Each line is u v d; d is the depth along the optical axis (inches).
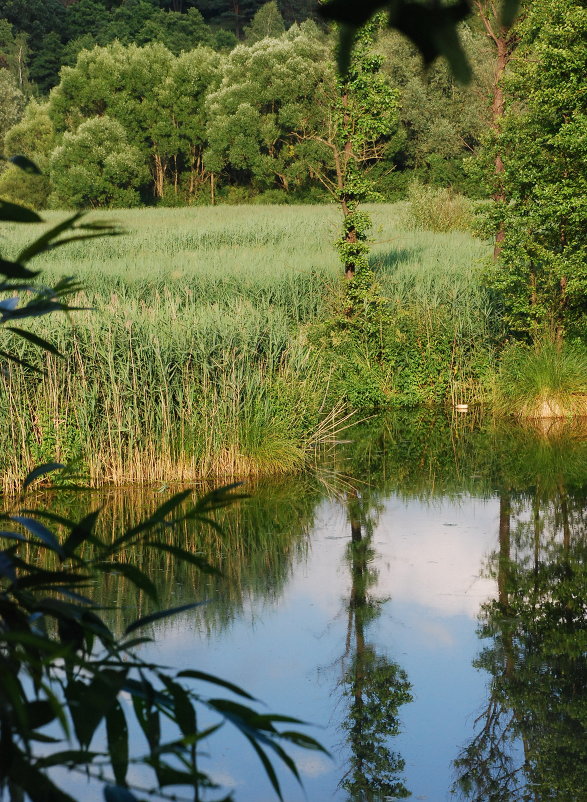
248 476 489.7
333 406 625.0
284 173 2581.2
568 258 633.0
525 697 243.9
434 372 704.4
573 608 305.3
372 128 694.5
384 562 354.0
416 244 1099.9
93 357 486.3
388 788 197.8
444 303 748.0
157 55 2797.7
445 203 1422.2
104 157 2551.7
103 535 378.3
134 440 482.3
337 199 716.0
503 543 374.9
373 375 693.3
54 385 470.0
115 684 46.8
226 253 1096.8
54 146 2807.6
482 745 219.0
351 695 245.0
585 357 665.0
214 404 490.9
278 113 2618.1
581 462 507.5
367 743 219.9
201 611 299.9
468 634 285.7
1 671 38.0
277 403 517.7
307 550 368.5
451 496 446.3
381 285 781.9
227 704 49.5
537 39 626.2
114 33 3636.8
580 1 605.0
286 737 48.2
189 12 3631.9
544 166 645.9
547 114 620.4
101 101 2824.8
